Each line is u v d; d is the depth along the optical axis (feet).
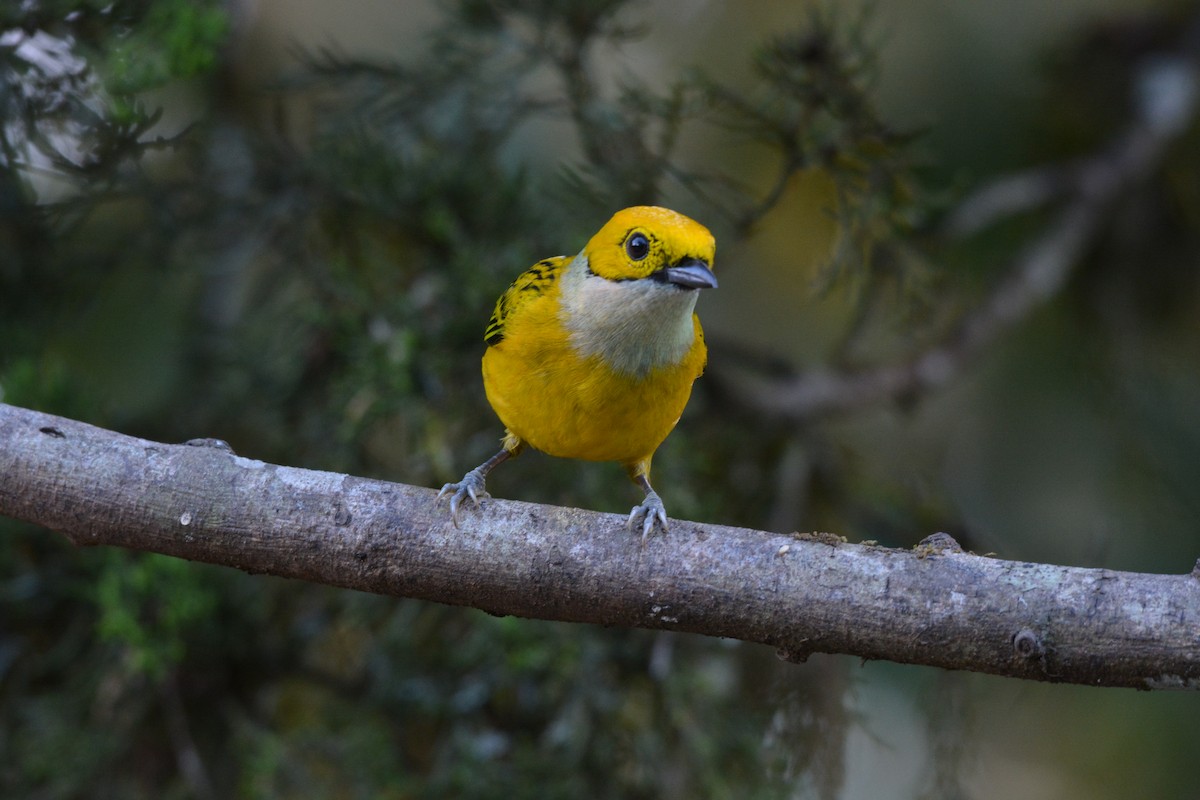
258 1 46.80
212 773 35.14
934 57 46.21
